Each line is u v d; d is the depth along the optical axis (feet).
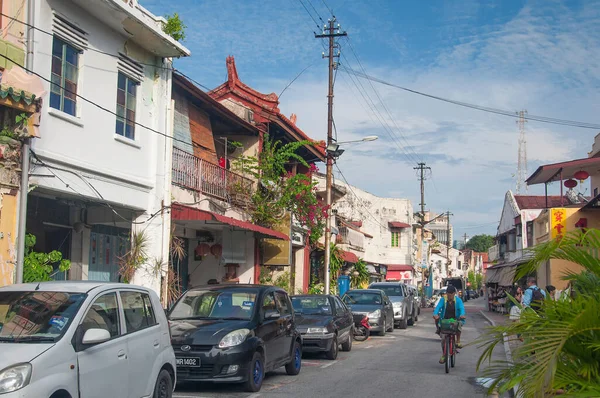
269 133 84.23
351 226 142.00
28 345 20.36
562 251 19.40
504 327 18.99
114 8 45.21
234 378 33.50
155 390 26.20
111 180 48.29
